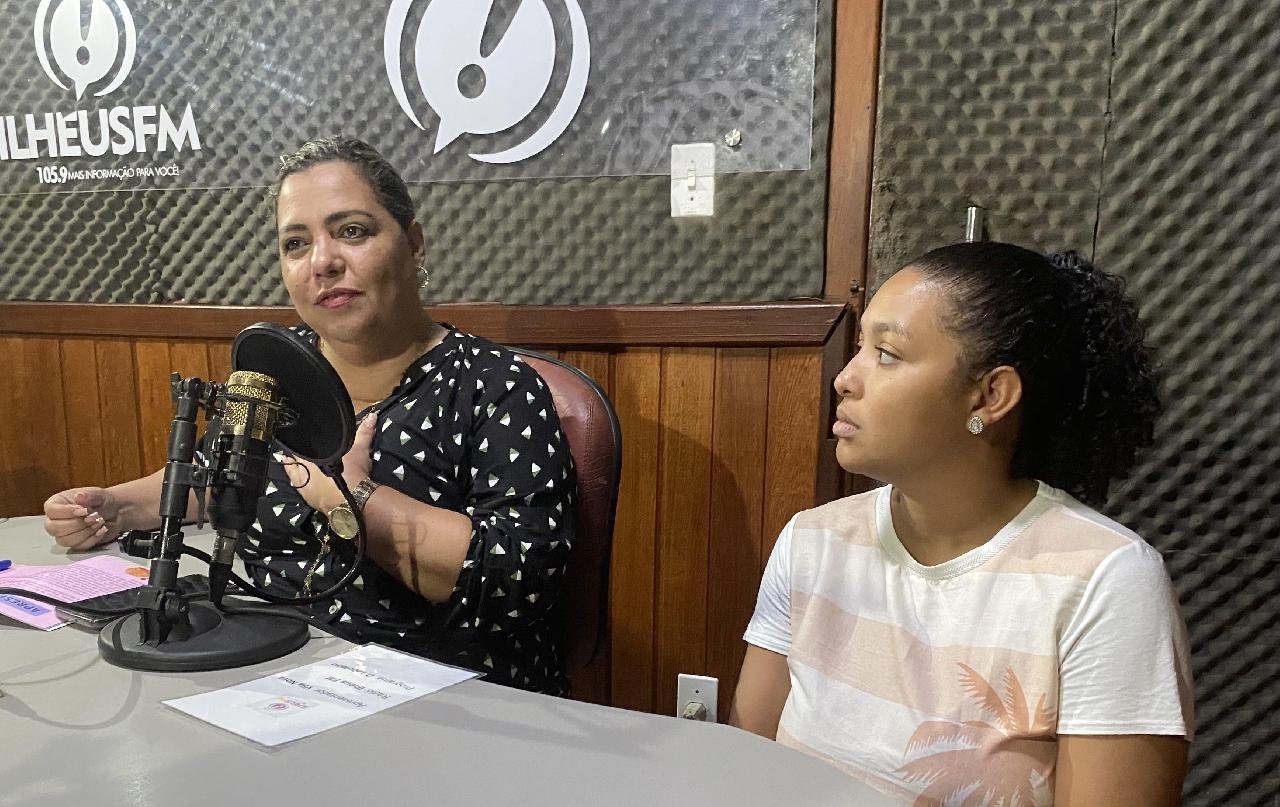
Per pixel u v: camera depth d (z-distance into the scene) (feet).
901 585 2.77
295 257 3.79
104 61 5.69
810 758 2.14
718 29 4.77
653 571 5.27
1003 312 2.50
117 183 5.85
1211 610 4.59
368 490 3.35
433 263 5.39
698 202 4.93
